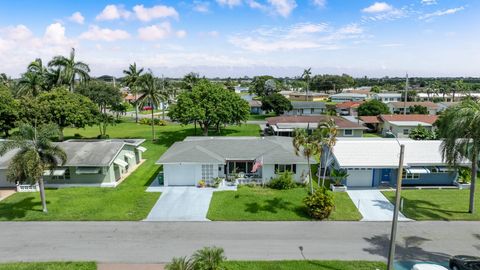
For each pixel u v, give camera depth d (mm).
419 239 23391
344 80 191000
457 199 30969
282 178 33656
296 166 35375
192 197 31375
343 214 27531
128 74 88125
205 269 16500
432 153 35344
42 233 24188
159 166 43344
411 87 199875
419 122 65000
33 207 29000
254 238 23469
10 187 34844
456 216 27172
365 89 186000
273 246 22328
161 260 20469
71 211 28031
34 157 25266
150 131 71688
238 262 20047
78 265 19688
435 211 28188
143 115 105250
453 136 25797
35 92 62281
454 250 21906
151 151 52250
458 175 34625
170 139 61812
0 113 48344
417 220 26500
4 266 19609
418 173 33875
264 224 25766
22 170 25312
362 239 23391
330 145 29734
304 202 27391
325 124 29562
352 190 33438
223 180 35656
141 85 60031
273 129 64312
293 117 71312
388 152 35406
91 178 35094
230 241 23016
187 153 35469
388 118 67688
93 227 25188
